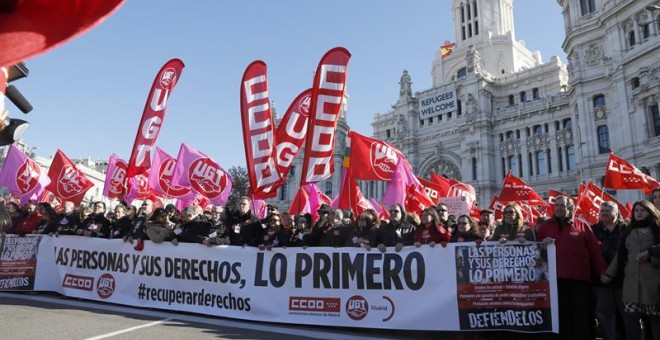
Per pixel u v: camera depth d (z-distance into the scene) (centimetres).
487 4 7625
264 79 1130
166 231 986
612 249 782
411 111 7100
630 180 1225
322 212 1145
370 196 7019
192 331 746
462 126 6359
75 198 1492
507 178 1594
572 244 730
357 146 1320
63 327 729
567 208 751
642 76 3634
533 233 803
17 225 1205
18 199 1545
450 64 7569
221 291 909
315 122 1063
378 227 933
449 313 770
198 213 1059
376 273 823
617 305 748
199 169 1483
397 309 798
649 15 3606
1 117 177
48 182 1528
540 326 725
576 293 724
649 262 623
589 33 4359
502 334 783
